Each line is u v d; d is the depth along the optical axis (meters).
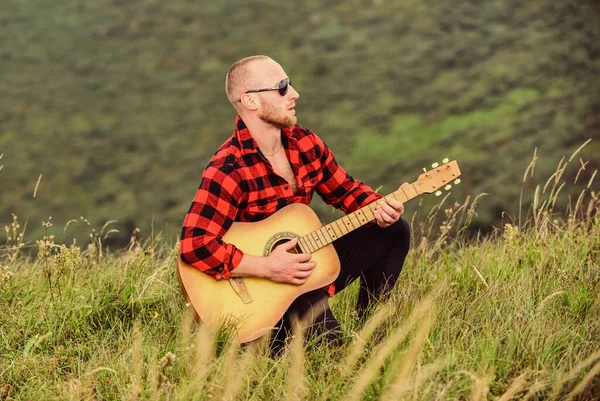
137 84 52.53
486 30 55.41
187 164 44.44
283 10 62.41
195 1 64.31
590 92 44.91
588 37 51.66
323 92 51.69
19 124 49.78
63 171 44.47
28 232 38.12
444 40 54.72
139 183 43.34
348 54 54.84
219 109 50.47
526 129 41.97
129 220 39.06
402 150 44.12
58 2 64.75
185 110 51.19
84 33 60.50
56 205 41.44
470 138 42.97
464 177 37.97
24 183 43.50
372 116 47.53
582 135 39.88
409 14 59.06
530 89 47.34
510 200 33.06
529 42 52.69
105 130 48.53
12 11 63.75
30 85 53.25
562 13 54.75
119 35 60.19
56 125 48.75
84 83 54.06
